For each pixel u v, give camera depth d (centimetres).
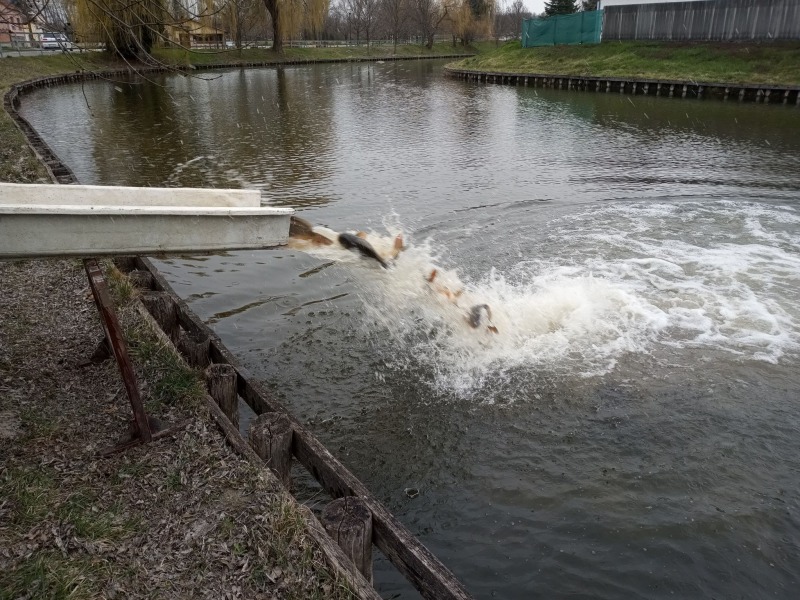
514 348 652
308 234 599
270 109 2425
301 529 333
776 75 2675
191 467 390
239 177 1325
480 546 415
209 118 2170
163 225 368
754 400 560
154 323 562
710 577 390
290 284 790
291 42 5772
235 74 4100
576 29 3916
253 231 398
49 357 519
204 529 343
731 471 477
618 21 3675
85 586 302
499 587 385
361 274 706
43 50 3612
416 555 309
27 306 610
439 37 7944
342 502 336
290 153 1586
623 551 409
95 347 537
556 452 502
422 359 631
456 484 471
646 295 767
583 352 643
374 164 1470
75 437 419
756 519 432
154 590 305
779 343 654
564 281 803
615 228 1009
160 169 1388
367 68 4947
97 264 387
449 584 293
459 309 679
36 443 408
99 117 2156
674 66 3069
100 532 337
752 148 1641
